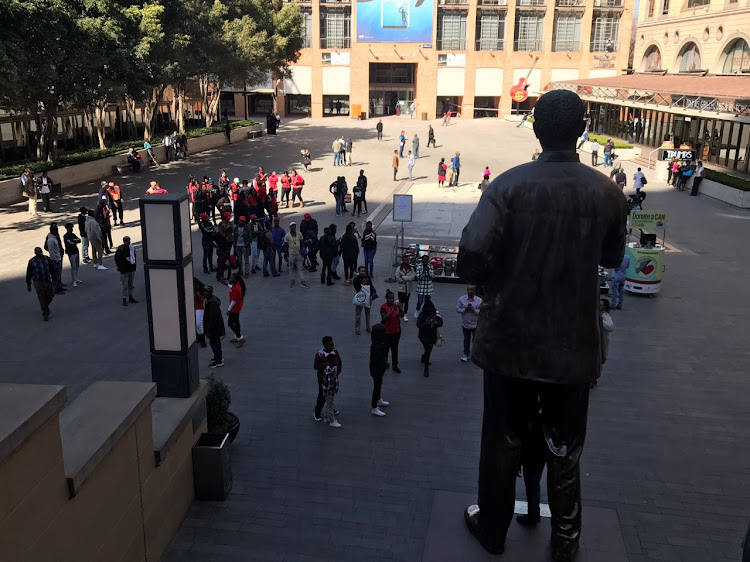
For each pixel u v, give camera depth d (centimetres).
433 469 858
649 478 843
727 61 3897
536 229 512
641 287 1591
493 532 616
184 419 747
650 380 1136
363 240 1700
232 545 713
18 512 447
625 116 4547
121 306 1477
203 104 5109
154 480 679
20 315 1414
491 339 545
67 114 3569
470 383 1117
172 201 723
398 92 6347
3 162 3128
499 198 520
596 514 724
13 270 1725
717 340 1323
